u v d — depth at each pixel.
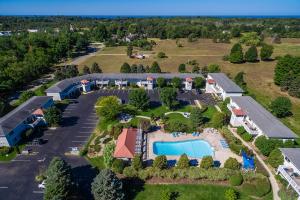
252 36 198.62
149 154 60.72
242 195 47.88
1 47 150.62
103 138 67.25
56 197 43.56
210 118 77.50
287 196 46.09
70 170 48.22
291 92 94.12
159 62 144.88
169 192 46.56
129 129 66.12
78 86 100.31
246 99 78.56
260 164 56.25
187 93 98.38
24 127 69.88
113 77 105.25
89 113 82.38
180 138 67.44
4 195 49.06
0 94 97.31
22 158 60.12
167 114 80.00
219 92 92.25
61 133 70.44
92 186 45.06
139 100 79.38
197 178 51.66
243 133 67.06
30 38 165.50
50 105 83.94
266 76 117.88
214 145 64.12
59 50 155.88
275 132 59.78
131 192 48.97
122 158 56.09
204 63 141.00
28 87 108.50
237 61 137.00
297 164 47.72
